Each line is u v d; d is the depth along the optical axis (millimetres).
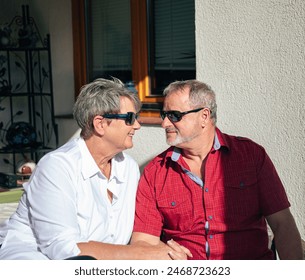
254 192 3348
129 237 3461
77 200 3248
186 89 3371
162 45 6246
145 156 6012
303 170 4242
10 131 7414
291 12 4238
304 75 4184
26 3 7652
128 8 6637
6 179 6770
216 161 3365
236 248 3312
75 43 7289
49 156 3277
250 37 4535
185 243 3375
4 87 7434
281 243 3338
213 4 4812
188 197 3352
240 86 4637
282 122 4355
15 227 3350
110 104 3248
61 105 7477
